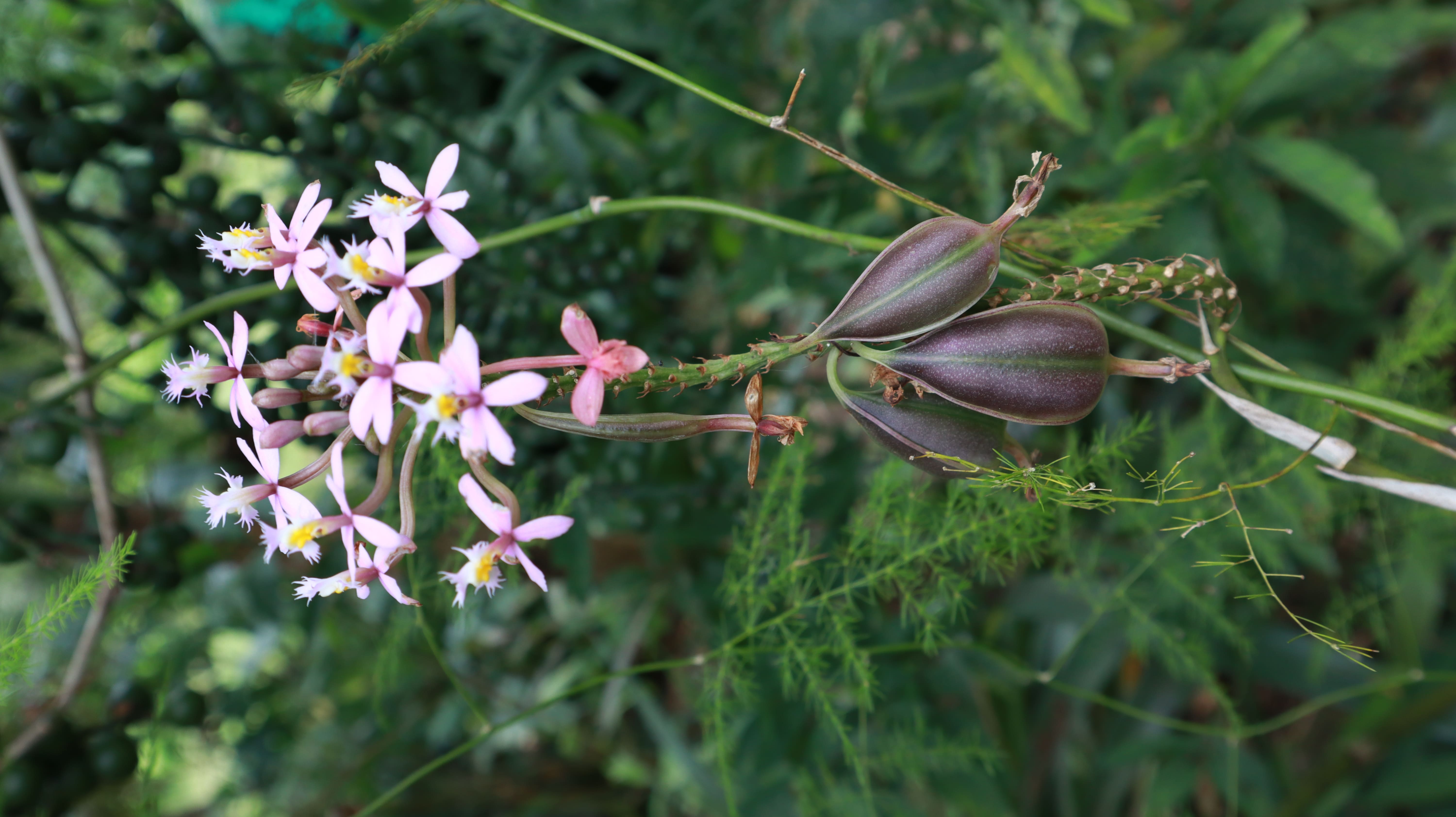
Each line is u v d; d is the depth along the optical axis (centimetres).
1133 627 37
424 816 58
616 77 49
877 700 44
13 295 41
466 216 39
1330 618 43
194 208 34
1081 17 49
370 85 36
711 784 50
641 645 56
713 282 52
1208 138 42
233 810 59
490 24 45
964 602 32
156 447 52
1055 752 53
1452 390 50
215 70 35
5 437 45
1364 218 40
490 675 59
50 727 36
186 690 39
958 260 20
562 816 59
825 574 35
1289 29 38
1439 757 47
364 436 19
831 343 21
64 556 39
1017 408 21
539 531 20
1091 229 29
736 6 45
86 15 45
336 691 58
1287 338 51
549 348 38
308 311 34
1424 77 65
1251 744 53
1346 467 23
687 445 45
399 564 37
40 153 33
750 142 47
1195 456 40
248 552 46
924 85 45
